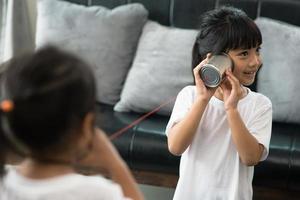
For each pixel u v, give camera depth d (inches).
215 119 60.0
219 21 59.0
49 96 31.7
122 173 41.1
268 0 101.6
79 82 32.5
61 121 32.0
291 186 83.6
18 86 32.1
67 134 32.6
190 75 95.2
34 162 34.9
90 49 101.0
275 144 85.4
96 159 40.2
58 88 31.8
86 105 33.0
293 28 96.2
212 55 58.3
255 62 58.2
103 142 40.2
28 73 32.3
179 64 95.9
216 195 59.7
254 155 57.1
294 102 92.4
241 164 59.4
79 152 35.2
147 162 86.9
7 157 34.7
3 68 34.2
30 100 31.7
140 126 90.4
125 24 102.1
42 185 34.4
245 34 57.0
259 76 95.9
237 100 56.9
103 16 102.5
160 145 86.0
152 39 99.9
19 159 35.6
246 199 60.2
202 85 57.0
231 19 58.3
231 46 57.3
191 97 61.7
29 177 35.1
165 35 99.4
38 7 106.3
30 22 117.8
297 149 84.2
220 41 57.6
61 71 32.3
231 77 56.6
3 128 32.5
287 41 94.7
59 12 103.3
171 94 95.1
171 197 93.0
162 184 89.7
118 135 87.9
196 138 60.1
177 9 105.1
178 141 58.2
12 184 35.1
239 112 59.6
